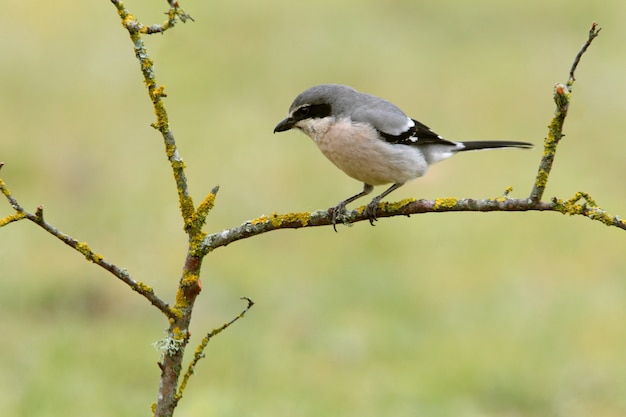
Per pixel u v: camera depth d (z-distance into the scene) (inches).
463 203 212.2
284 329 468.8
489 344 456.4
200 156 671.8
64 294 481.1
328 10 988.6
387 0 1014.4
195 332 455.8
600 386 419.5
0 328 444.1
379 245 575.5
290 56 863.7
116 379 407.8
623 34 936.3
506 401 414.9
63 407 373.7
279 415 378.6
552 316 485.7
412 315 495.8
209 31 896.3
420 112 770.8
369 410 391.5
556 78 838.5
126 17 189.3
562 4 1007.0
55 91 757.3
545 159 192.7
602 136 737.0
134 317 469.4
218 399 378.6
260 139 705.6
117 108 741.3
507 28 953.5
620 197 643.5
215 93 781.3
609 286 526.9
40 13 892.6
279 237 577.9
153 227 574.2
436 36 935.0
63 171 637.3
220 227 593.6
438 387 416.8
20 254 514.6
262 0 1000.9
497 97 799.7
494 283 531.2
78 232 558.3
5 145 655.1
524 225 600.7
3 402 371.2
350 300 513.0
